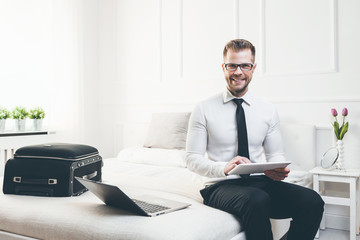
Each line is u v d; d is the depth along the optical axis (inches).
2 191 62.6
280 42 112.2
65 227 45.6
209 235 43.6
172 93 135.1
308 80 107.3
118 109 149.5
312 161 102.8
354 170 94.4
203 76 128.1
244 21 118.8
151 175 84.0
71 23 138.9
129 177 76.4
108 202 50.9
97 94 154.3
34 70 132.1
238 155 61.3
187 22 131.5
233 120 63.0
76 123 140.0
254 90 116.3
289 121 110.5
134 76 145.3
